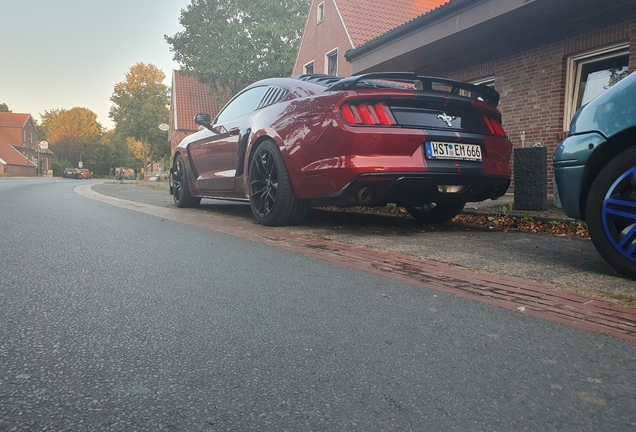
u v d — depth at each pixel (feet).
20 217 16.99
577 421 3.80
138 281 7.96
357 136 12.22
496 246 12.19
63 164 263.08
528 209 17.85
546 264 9.99
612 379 4.58
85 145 277.23
